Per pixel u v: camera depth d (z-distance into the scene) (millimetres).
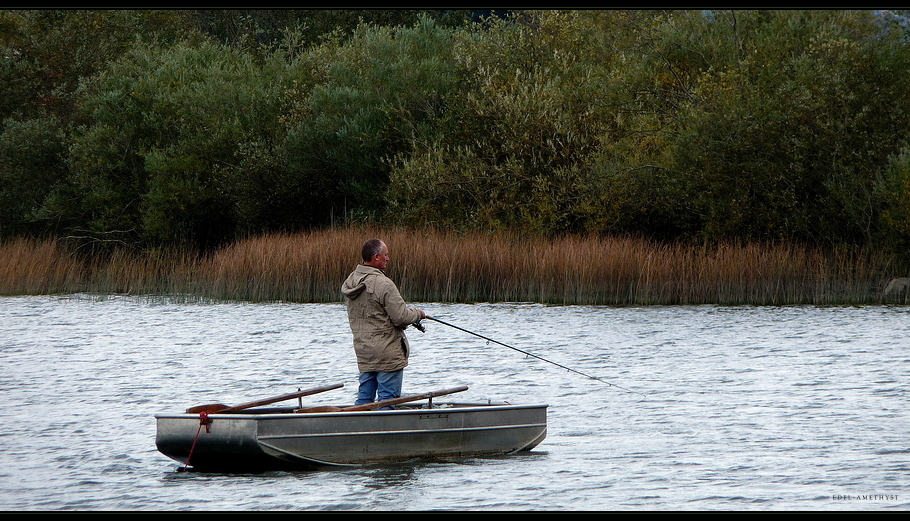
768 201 97812
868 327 68875
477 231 102875
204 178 135750
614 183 103562
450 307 86062
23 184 143625
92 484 30594
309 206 129500
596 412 41125
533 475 31312
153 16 179750
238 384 48844
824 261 88062
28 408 42750
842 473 31359
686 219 103000
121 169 140250
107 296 101562
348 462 31969
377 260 34344
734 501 28609
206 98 137000
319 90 128500
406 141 124562
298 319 79000
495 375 50938
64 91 157750
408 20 187875
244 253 96562
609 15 127688
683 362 54219
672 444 35281
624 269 87812
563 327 70938
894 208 90312
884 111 96375
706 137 98812
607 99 113188
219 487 30203
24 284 105688
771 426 38000
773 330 67938
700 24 118938
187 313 84562
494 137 114875
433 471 31750
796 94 95312
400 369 34250
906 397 43438
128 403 43906
